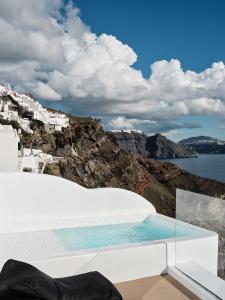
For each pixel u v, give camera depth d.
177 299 3.40
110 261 3.82
